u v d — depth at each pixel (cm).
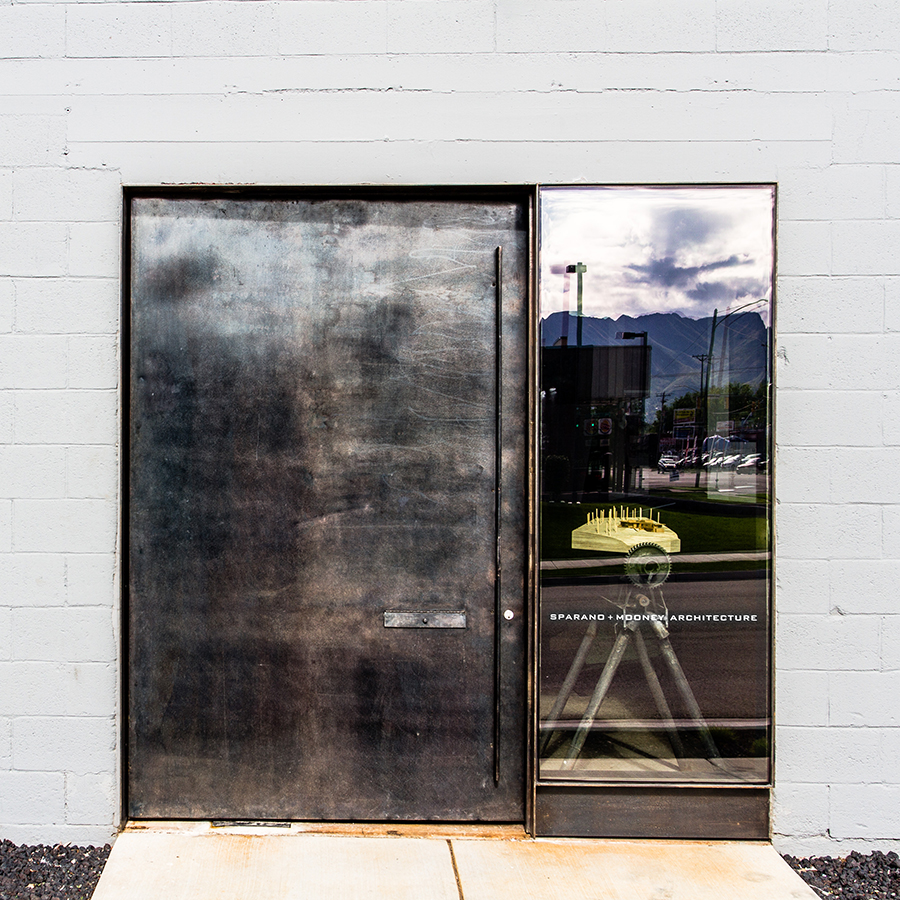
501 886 262
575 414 293
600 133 293
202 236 298
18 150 294
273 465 299
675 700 294
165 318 298
